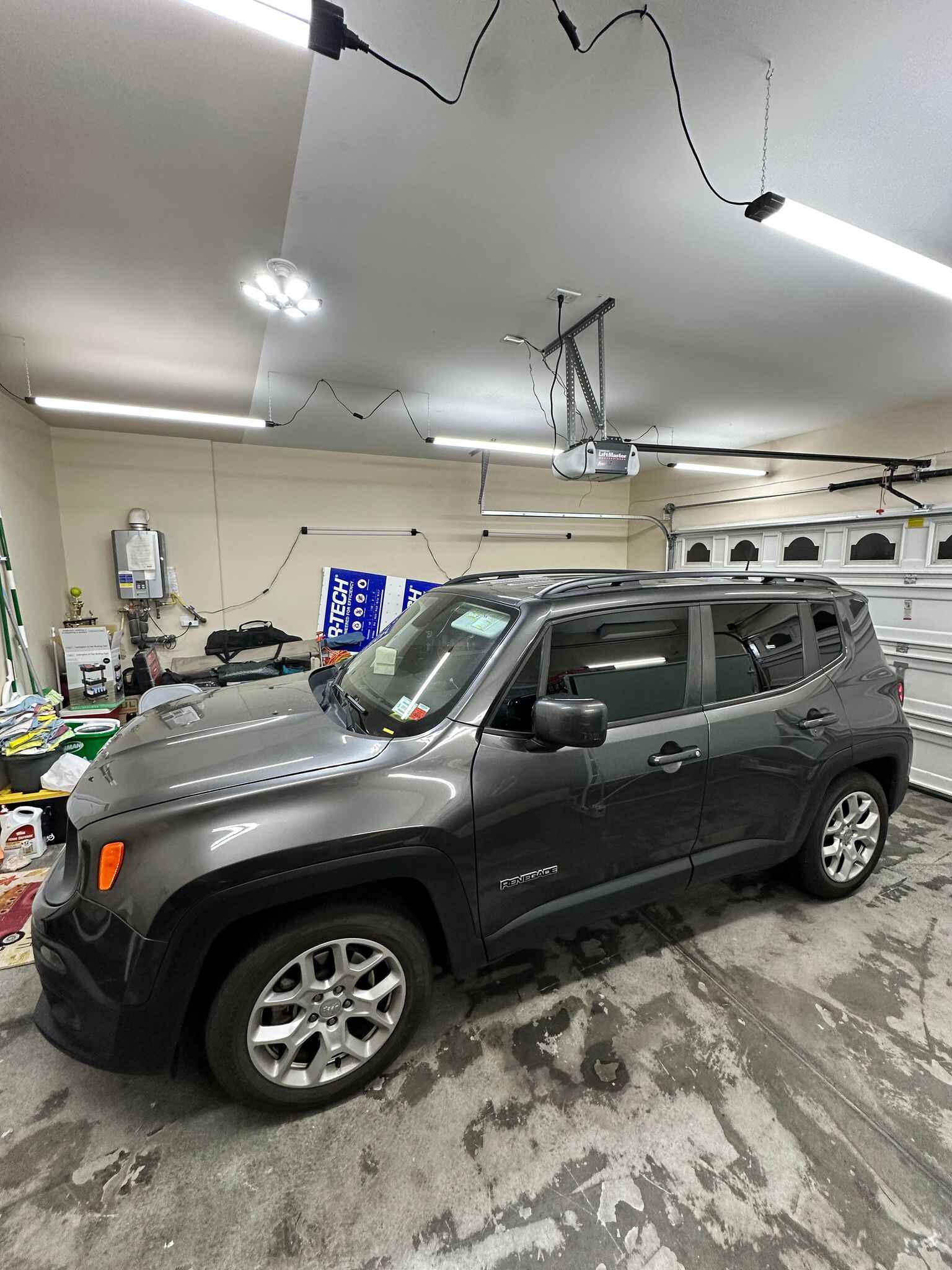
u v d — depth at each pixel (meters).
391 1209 1.33
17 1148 1.47
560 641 1.93
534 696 1.84
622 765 1.90
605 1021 1.90
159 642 6.14
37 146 1.71
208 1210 1.33
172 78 1.49
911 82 1.53
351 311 2.91
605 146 1.76
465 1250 1.25
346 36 1.23
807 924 2.45
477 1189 1.38
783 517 6.16
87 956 1.37
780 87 1.55
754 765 2.20
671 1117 1.57
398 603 7.46
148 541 5.75
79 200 1.99
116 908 1.36
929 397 4.46
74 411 4.25
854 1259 1.23
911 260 1.92
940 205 2.08
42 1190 1.37
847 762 2.46
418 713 1.85
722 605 2.28
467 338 3.28
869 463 4.88
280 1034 1.50
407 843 1.53
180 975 1.35
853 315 2.97
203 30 1.36
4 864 2.97
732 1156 1.46
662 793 2.00
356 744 1.73
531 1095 1.63
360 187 1.95
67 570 5.64
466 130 1.69
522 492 8.16
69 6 1.29
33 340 3.25
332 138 1.72
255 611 6.67
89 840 1.44
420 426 5.57
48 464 5.24
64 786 3.21
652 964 2.18
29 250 2.30
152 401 4.54
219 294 2.70
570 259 2.43
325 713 2.10
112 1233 1.28
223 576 6.46
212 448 6.26
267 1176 1.41
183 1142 1.49
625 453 3.30
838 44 1.41
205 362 3.65
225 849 1.37
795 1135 1.51
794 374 3.91
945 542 4.41
